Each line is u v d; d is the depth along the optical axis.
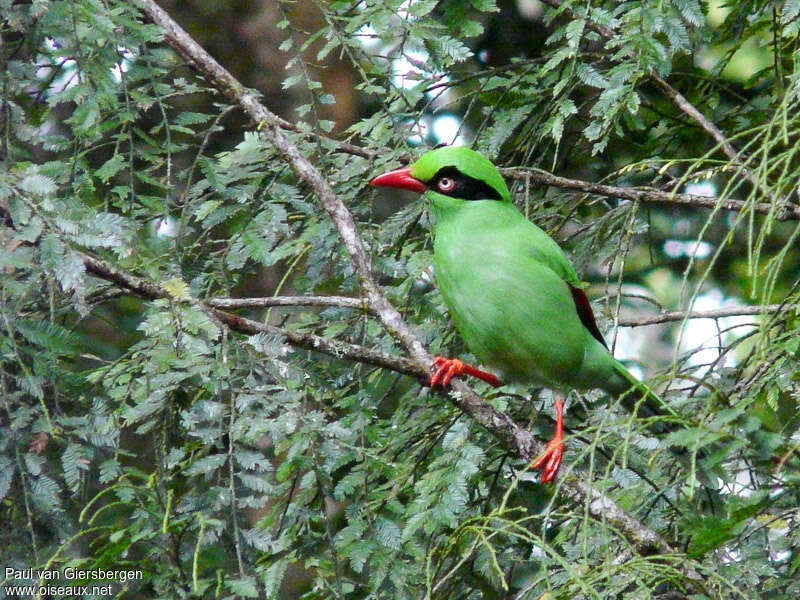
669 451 8.69
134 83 9.48
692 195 10.44
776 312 8.02
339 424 8.14
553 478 8.89
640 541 8.09
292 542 8.23
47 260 7.43
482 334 10.02
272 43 18.28
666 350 16.61
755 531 7.62
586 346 9.97
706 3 11.20
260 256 9.38
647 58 9.48
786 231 14.81
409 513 8.51
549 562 7.14
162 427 8.10
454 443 8.99
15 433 7.38
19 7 8.58
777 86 10.53
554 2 11.25
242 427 7.62
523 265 9.82
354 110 17.89
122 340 14.09
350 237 9.49
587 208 12.10
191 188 9.80
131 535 7.30
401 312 10.42
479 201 10.05
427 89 10.80
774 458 7.09
